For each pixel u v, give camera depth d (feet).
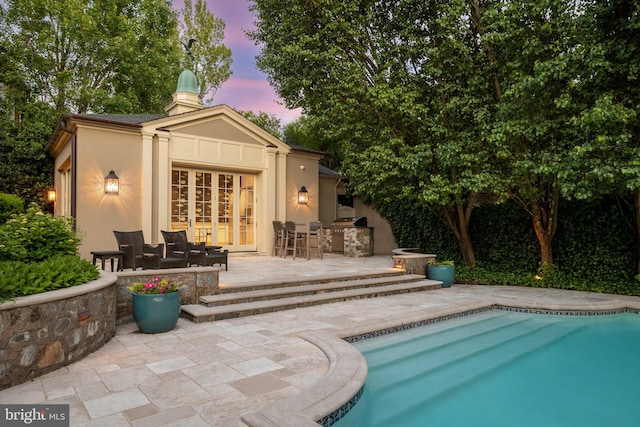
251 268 26.58
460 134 24.79
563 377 13.14
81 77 49.29
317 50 27.58
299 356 12.08
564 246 26.66
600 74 20.26
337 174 45.50
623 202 24.20
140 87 53.57
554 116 22.22
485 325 18.61
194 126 31.17
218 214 33.60
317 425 7.66
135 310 14.14
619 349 15.75
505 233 29.71
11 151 40.52
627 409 11.05
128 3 51.49
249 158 34.27
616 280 24.35
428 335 16.71
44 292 10.80
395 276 25.76
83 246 26.25
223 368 11.05
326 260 33.35
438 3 25.71
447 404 11.16
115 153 27.55
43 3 44.50
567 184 20.02
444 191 24.53
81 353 11.72
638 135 20.29
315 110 33.35
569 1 21.22
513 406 11.10
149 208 28.60
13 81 45.03
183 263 20.56
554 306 20.17
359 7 27.27
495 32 22.71
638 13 18.67
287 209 37.11
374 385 12.14
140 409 8.57
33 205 14.58
